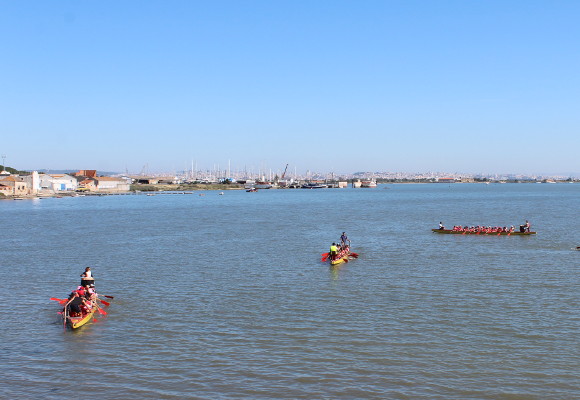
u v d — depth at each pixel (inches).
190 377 945.5
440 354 1037.8
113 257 2263.8
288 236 3102.9
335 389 895.7
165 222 4188.0
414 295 1505.9
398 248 2527.1
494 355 1032.2
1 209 6023.6
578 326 1201.4
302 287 1624.0
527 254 2298.2
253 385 912.3
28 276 1846.7
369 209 5940.0
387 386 905.5
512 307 1366.9
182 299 1475.1
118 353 1059.9
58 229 3599.9
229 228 3639.3
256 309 1362.0
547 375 944.3
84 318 1250.0
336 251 2057.1
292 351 1059.9
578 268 1932.8
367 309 1355.8
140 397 872.9
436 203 7313.0
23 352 1069.8
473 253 2336.4
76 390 898.1
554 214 4886.8
